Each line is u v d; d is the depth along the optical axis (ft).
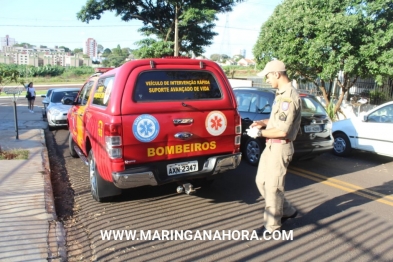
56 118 35.94
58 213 14.78
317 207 15.44
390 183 19.33
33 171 19.74
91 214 14.61
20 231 12.31
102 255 11.24
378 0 32.12
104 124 13.09
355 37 32.89
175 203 15.84
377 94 41.57
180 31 72.28
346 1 33.45
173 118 13.61
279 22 36.19
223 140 14.94
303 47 34.91
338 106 40.96
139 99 13.21
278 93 12.21
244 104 23.93
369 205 15.75
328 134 21.77
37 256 10.71
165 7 73.26
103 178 14.71
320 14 34.22
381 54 32.76
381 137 23.66
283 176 12.28
